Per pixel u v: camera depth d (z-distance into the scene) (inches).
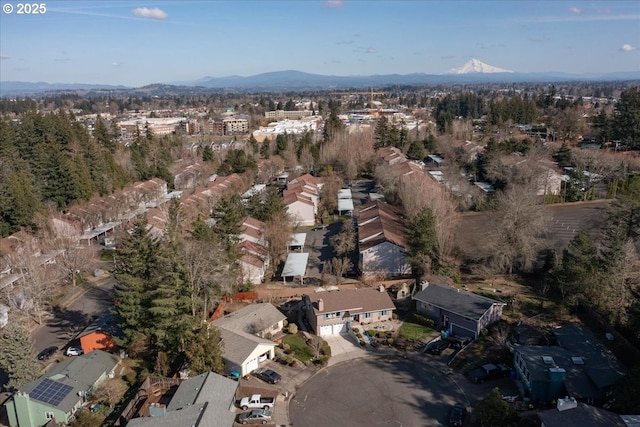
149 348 1685.5
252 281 2167.8
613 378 1267.2
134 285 1616.6
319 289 2026.3
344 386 1440.7
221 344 1507.1
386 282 2094.0
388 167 3476.9
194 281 1720.0
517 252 2064.5
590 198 3157.0
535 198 2506.2
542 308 1786.4
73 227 2696.9
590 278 1657.2
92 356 1581.0
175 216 2448.3
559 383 1283.2
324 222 3088.1
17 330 1457.9
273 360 1583.4
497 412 1175.6
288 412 1327.5
